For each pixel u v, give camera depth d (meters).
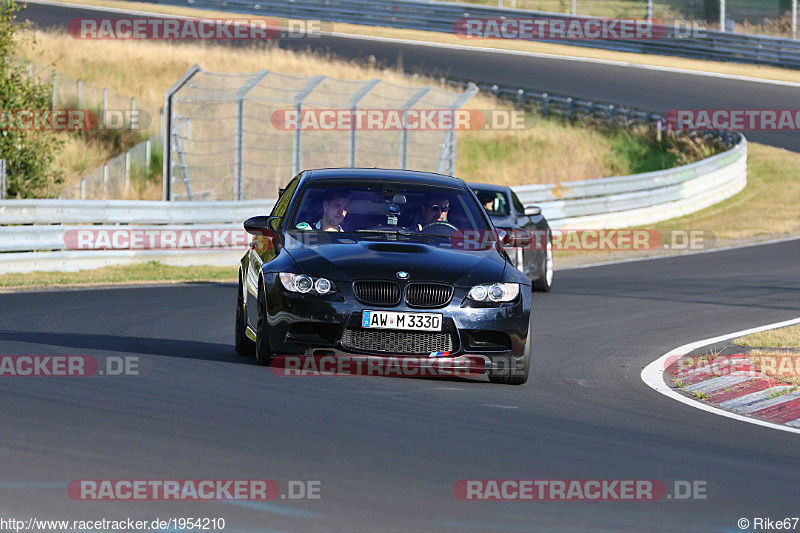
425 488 15.20
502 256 26.36
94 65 97.00
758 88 113.06
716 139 97.62
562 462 17.34
